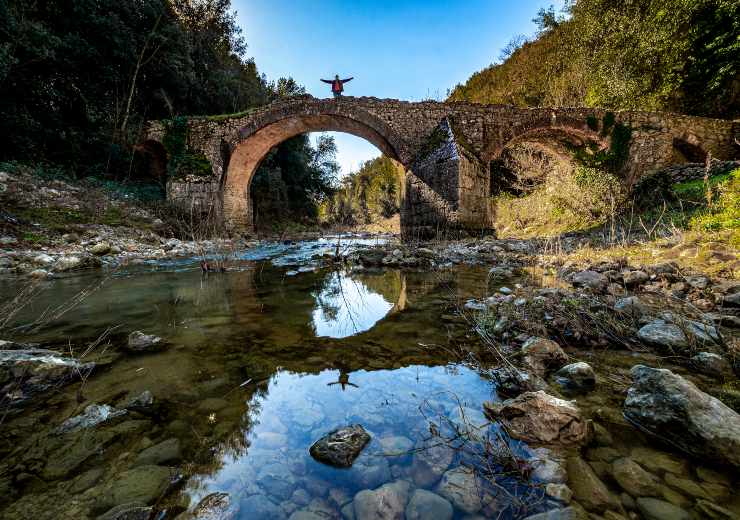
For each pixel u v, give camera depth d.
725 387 1.60
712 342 2.03
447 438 1.27
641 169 11.76
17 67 10.55
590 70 15.05
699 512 0.91
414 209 12.84
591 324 2.38
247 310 3.24
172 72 15.60
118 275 5.26
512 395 1.60
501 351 2.12
